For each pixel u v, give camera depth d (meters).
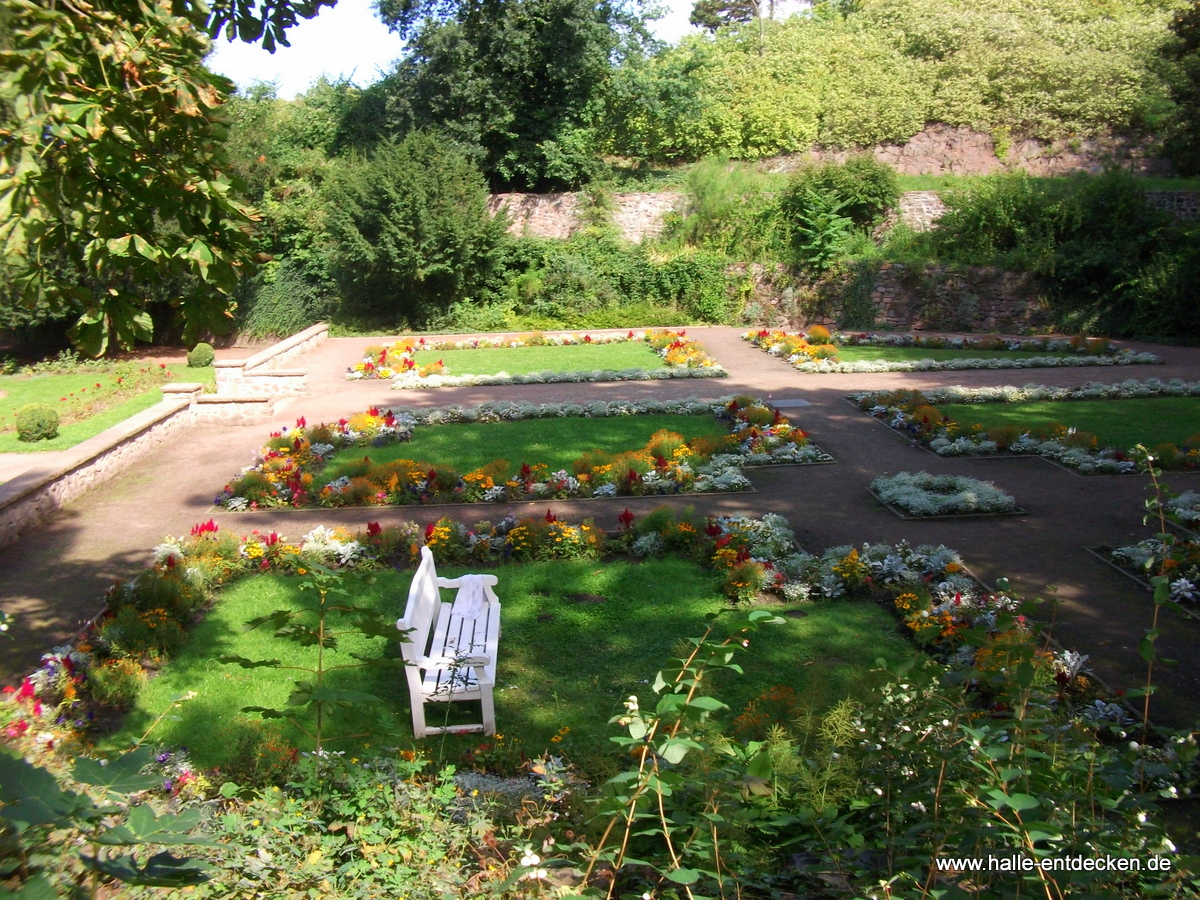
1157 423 16.06
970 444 14.42
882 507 11.98
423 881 3.38
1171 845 2.88
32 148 4.24
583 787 4.81
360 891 3.29
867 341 25.83
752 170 33.09
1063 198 27.94
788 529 10.82
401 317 30.00
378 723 6.39
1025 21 35.56
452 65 31.33
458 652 6.75
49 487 11.87
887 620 8.50
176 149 4.87
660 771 3.02
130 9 4.98
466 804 4.58
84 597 9.25
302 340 24.91
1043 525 11.19
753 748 4.01
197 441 15.78
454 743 6.50
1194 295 24.73
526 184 34.12
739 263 30.61
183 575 8.97
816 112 35.19
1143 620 8.48
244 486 12.35
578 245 31.42
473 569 9.84
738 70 36.62
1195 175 31.25
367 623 4.00
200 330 5.14
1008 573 9.68
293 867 3.38
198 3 5.11
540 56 31.30
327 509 12.19
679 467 13.05
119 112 4.45
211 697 7.10
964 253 28.44
